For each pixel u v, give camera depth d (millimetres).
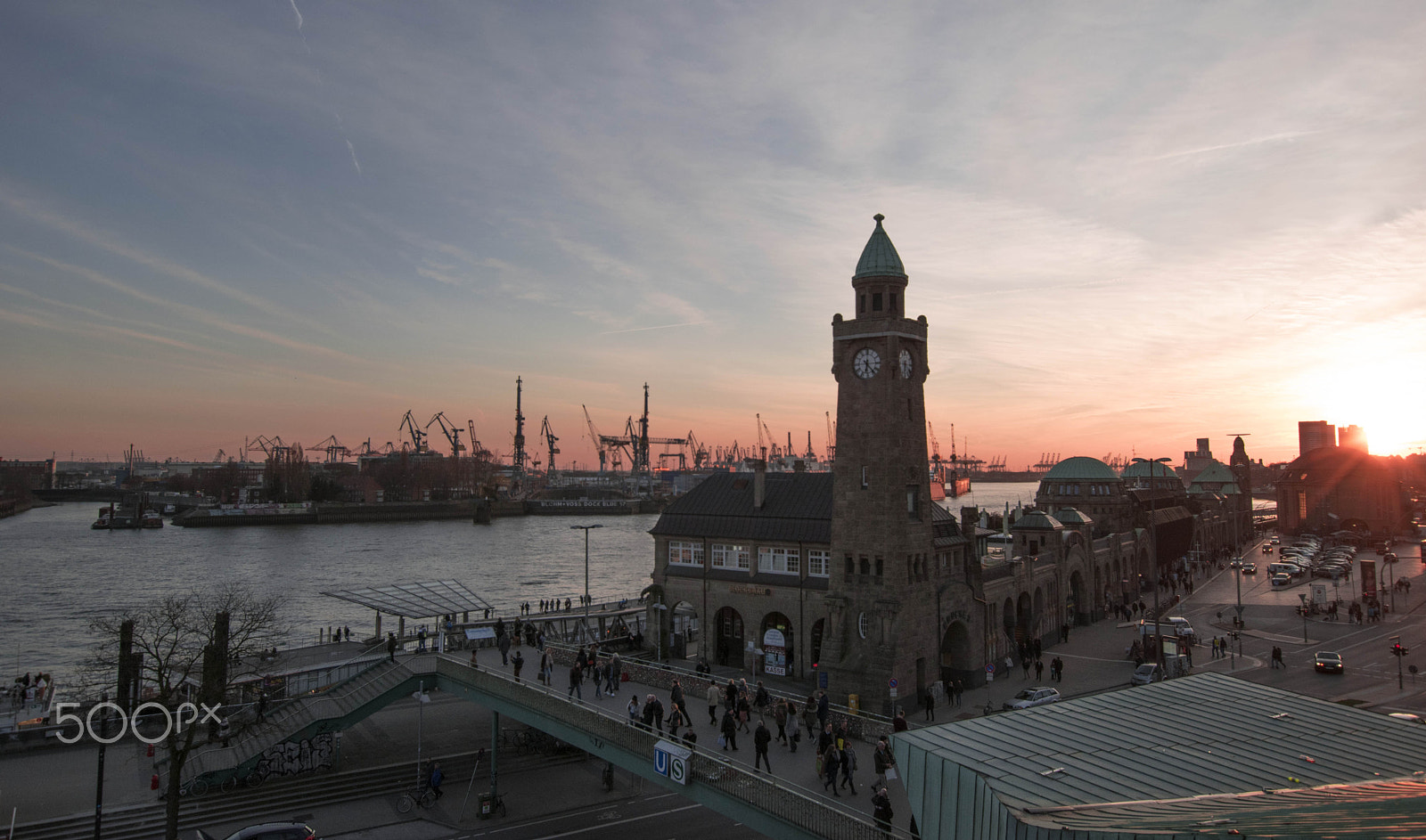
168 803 48906
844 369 71062
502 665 69438
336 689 69438
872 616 67875
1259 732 37000
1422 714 71000
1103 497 140875
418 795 59312
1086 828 23406
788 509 79875
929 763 33281
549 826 56062
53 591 166375
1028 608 93000
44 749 66625
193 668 80875
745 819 41875
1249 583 155750
